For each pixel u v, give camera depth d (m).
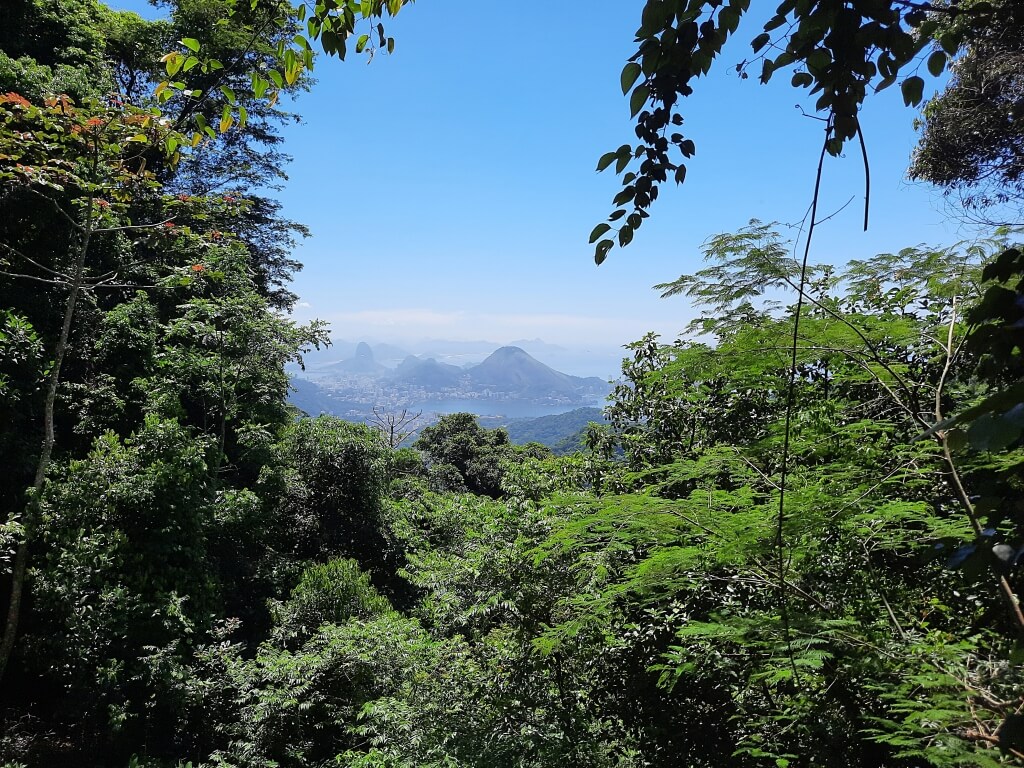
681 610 5.19
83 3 15.52
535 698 6.48
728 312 3.90
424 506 14.53
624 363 7.09
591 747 6.00
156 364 12.58
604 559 4.90
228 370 13.62
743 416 5.64
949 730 2.10
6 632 7.84
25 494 8.28
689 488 5.65
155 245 10.97
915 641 2.90
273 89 2.51
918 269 3.67
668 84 1.53
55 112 8.24
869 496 3.04
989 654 2.67
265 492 14.11
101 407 10.90
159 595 9.02
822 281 4.42
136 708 8.53
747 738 4.18
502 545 7.04
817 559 3.67
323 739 9.05
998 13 1.34
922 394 3.67
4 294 10.27
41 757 8.34
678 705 5.38
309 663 8.74
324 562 15.05
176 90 2.12
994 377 1.12
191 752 9.08
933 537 2.97
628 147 1.67
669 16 1.38
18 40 11.91
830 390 4.57
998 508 1.06
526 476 7.95
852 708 3.38
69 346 11.22
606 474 6.88
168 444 10.12
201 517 10.38
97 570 8.57
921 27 1.48
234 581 12.16
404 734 7.12
